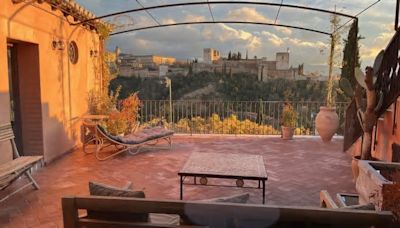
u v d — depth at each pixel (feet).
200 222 5.40
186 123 27.58
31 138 16.89
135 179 14.34
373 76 12.79
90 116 21.70
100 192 6.14
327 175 15.06
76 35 21.47
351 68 21.17
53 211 10.64
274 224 5.21
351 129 18.56
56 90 18.56
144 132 21.08
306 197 12.23
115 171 15.60
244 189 13.12
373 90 12.82
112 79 28.63
